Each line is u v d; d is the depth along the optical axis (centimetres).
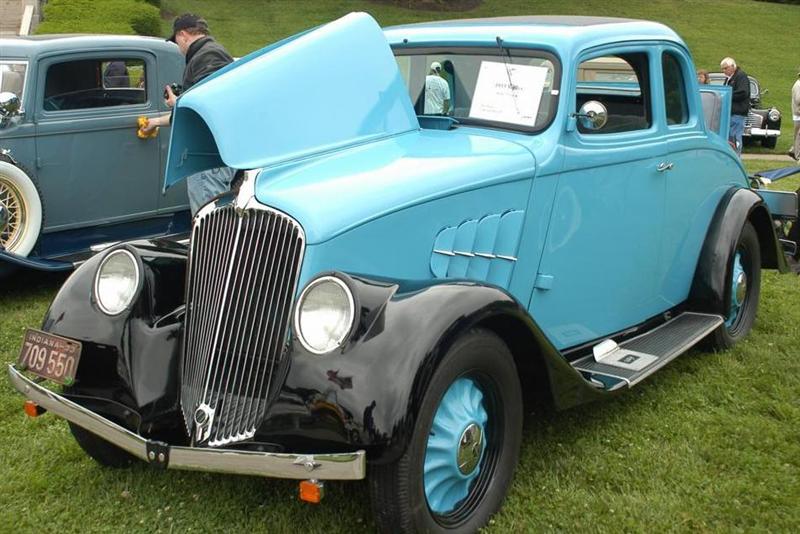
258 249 276
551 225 349
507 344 295
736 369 445
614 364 375
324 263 268
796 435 366
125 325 294
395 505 248
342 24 343
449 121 370
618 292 399
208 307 288
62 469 335
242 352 275
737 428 369
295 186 286
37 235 582
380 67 350
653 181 404
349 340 243
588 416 383
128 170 661
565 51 354
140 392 285
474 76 376
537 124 353
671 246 433
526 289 344
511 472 297
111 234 668
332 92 329
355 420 234
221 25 2795
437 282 267
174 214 705
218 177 503
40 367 298
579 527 291
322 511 299
